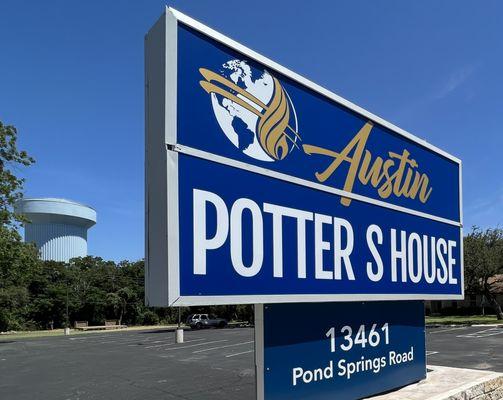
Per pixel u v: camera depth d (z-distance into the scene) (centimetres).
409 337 579
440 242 633
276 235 389
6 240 3241
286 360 409
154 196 327
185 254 322
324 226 439
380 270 507
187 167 331
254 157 379
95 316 7181
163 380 1359
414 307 595
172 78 327
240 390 1159
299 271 406
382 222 522
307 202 424
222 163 353
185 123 333
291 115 418
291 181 408
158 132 327
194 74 342
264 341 394
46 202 10544
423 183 610
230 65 368
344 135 479
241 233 361
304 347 427
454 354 1722
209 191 343
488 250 3947
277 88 407
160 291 317
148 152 334
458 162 699
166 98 323
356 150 493
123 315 7238
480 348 1919
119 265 7812
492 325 3419
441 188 652
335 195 457
